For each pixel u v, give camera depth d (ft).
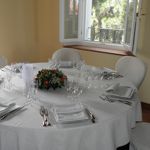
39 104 4.92
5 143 4.15
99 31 12.50
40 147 4.00
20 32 12.39
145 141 5.45
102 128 4.19
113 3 11.62
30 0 12.40
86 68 7.86
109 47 12.09
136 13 9.74
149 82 10.31
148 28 9.78
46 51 13.35
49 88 5.89
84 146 4.15
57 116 4.23
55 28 12.64
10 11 11.69
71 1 12.20
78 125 4.05
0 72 7.17
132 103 5.08
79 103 4.99
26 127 3.95
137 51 10.29
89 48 12.05
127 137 4.65
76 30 12.85
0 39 11.60
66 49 9.74
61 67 8.11
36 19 12.82
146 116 9.96
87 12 12.61
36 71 7.45
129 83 6.56
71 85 6.17
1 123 4.06
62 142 3.98
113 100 5.19
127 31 10.85
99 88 6.00
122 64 8.20
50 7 12.43
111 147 4.29
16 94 5.47
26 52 12.97
